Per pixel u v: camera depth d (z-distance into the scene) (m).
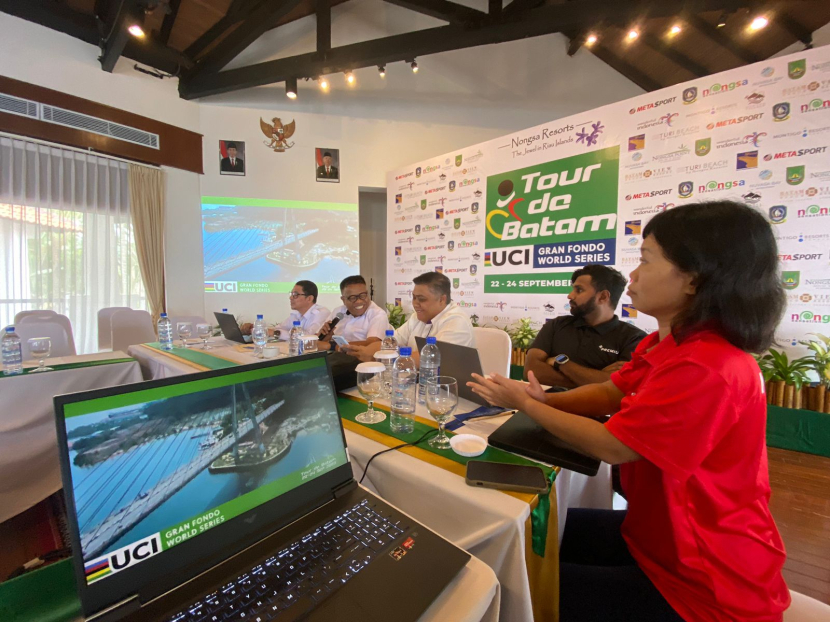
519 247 3.66
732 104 2.52
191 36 3.71
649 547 0.77
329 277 4.69
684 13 3.05
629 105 2.92
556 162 3.35
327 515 0.62
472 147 3.96
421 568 0.52
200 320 3.56
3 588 0.49
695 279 0.68
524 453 0.86
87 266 3.55
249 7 3.35
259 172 4.40
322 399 0.73
